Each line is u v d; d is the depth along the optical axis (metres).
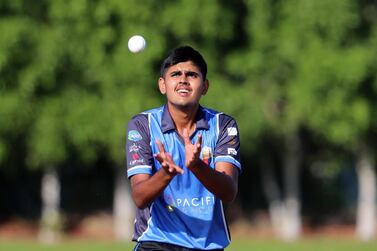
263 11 93.69
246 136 93.94
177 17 89.94
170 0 90.69
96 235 108.06
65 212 116.19
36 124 90.81
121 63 89.44
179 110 22.80
